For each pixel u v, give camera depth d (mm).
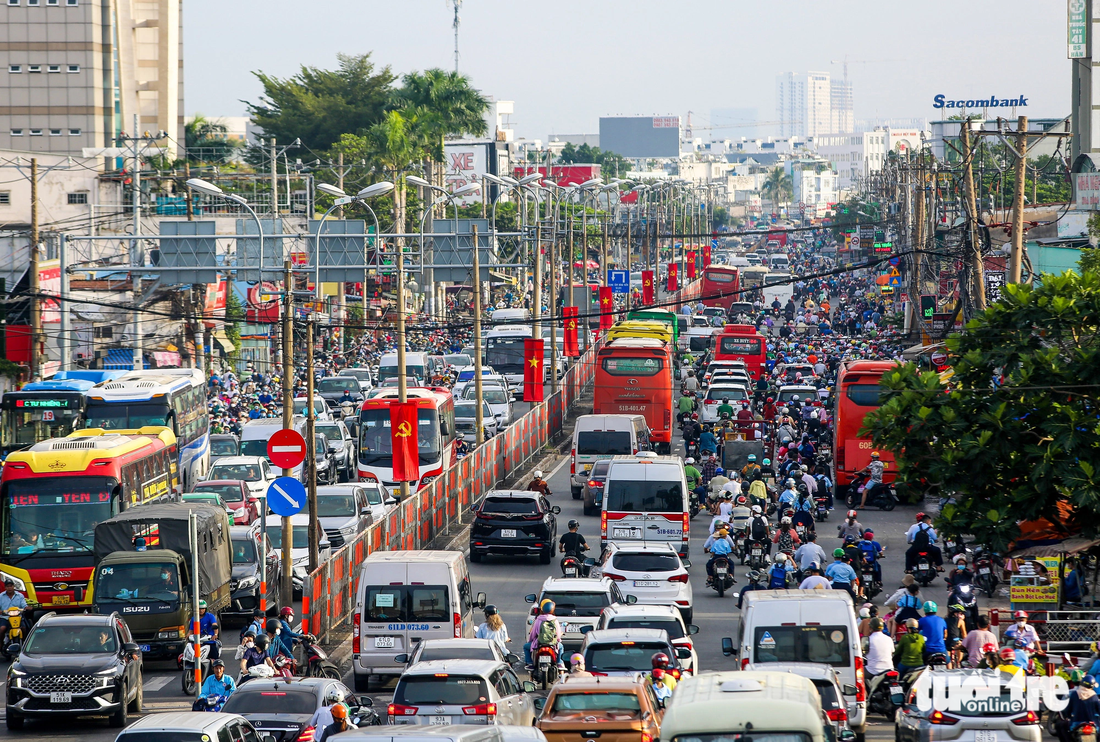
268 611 81625
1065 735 46844
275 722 45688
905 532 102938
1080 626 60438
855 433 114438
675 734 32812
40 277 144375
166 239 121688
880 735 53031
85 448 81000
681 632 57250
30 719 59625
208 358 175125
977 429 61375
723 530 86312
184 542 72438
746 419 131500
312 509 79250
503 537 92312
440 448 118000
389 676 64688
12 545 77625
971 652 56625
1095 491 57156
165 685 66188
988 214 179875
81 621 59094
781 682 35500
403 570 62531
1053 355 60938
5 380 139375
